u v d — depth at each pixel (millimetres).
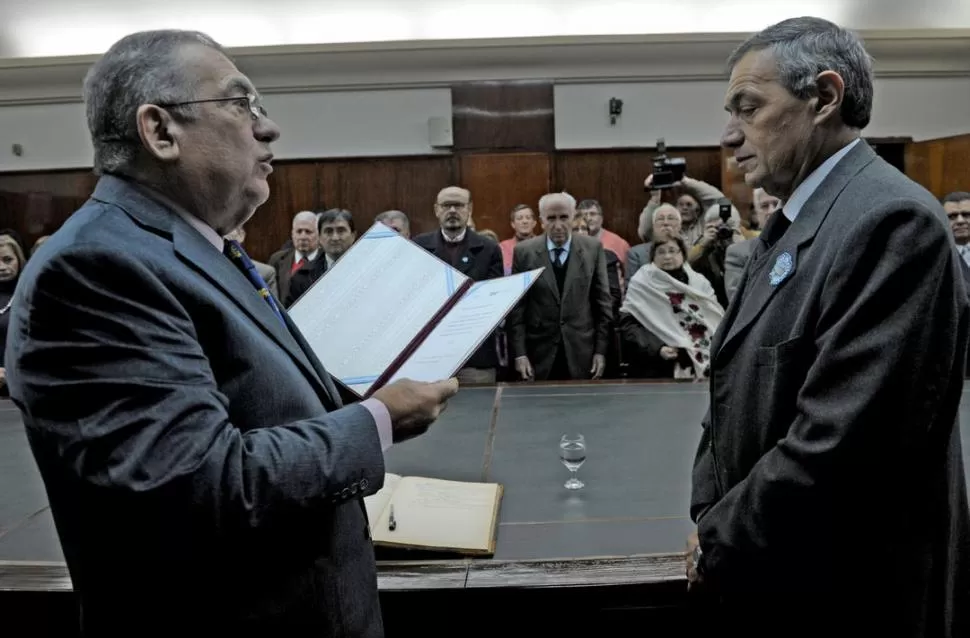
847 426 783
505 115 5082
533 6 4758
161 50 791
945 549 882
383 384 928
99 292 659
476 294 1022
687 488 1455
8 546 1308
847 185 901
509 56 4891
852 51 921
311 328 1032
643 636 1104
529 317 3371
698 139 5098
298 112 5109
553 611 1093
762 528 862
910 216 796
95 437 632
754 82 949
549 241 3369
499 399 2336
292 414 781
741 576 903
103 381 640
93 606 752
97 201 783
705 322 3037
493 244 3461
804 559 859
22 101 5078
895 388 782
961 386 839
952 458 898
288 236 5211
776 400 900
